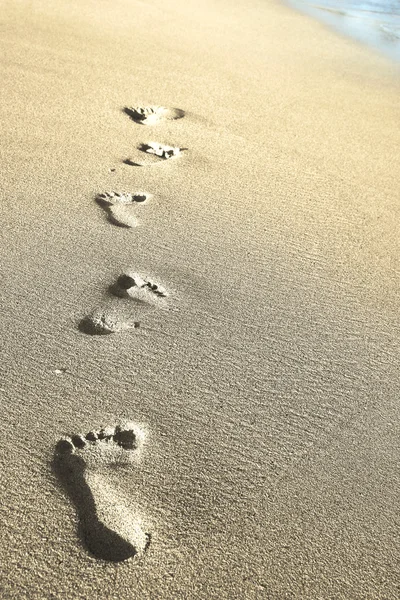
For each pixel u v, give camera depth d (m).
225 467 1.80
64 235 2.77
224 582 1.52
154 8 7.45
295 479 1.78
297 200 3.33
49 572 1.50
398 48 7.24
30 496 1.66
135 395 2.00
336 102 5.04
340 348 2.29
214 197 3.26
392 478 1.82
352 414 2.01
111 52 5.47
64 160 3.46
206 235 2.90
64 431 1.85
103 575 1.51
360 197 3.43
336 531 1.66
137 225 2.92
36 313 2.29
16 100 4.18
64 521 1.61
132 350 2.17
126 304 2.39
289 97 5.01
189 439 1.87
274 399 2.04
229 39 6.63
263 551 1.60
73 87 4.55
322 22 8.33
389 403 2.07
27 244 2.67
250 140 4.05
